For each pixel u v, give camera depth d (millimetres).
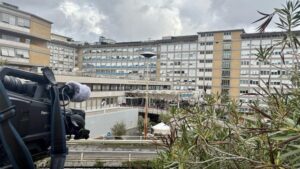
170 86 54406
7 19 26781
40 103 1239
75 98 1367
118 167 6816
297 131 1118
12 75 1229
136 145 9078
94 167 6887
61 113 1238
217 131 1896
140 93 35500
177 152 1684
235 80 51438
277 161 1163
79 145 9102
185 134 1821
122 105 34156
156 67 64000
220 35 53812
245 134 1700
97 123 21719
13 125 1055
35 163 1323
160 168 1889
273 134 1199
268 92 1801
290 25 1829
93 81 30047
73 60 74500
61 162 1205
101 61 72500
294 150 1137
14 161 972
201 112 2092
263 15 1835
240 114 1945
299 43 1858
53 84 1253
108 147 8820
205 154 1742
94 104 29172
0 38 26609
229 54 52562
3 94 970
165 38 65188
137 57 67500
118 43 70688
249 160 1382
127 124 26688
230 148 1715
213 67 54844
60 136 1211
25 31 28547
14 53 27562
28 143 1169
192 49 58812
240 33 51156
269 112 1652
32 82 1322
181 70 60375
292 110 1387
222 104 2227
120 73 69625
